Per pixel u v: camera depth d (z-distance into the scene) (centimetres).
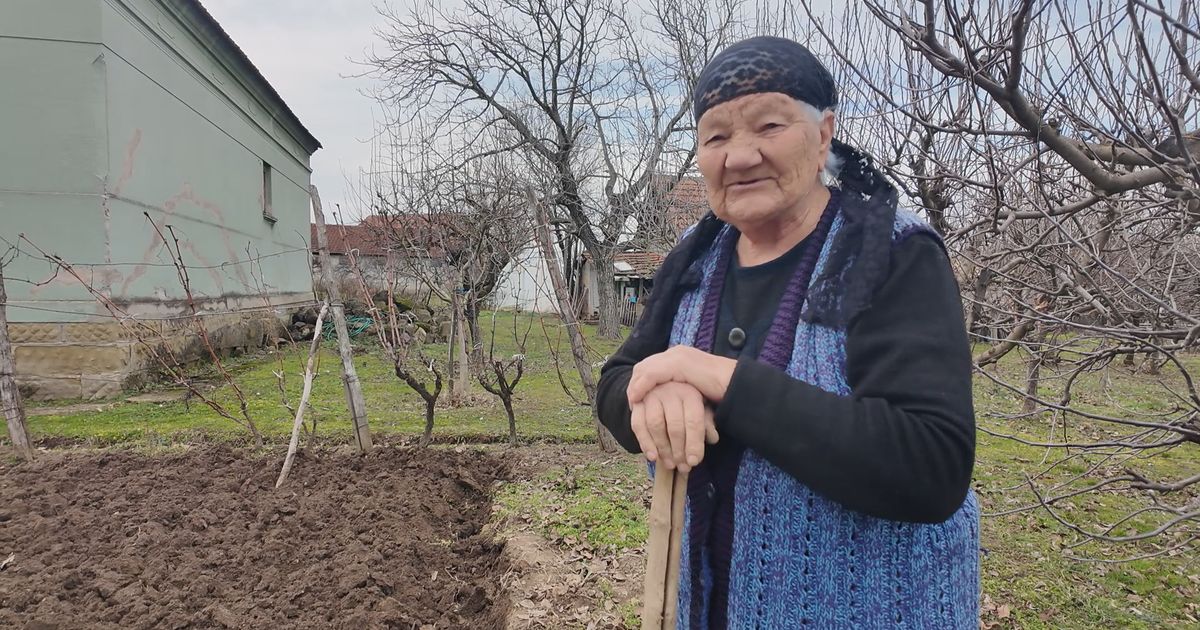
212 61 1027
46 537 351
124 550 334
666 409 97
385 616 285
